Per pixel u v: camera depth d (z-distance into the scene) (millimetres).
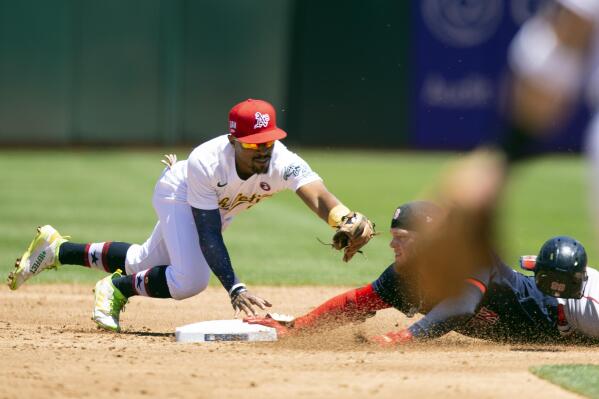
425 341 19047
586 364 16812
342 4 84250
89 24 81500
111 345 19516
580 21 7410
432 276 7000
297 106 84562
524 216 51562
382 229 46094
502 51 83375
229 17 82750
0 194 56844
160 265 22078
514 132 6793
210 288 30859
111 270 22938
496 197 6609
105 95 82375
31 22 80875
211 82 83062
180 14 82125
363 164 77750
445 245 6773
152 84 82688
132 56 82188
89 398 14203
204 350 18734
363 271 34625
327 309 20172
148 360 17406
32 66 81188
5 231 42688
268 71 83625
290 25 83750
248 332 20062
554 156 85625
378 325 23266
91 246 22922
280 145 20859
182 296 21359
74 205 52625
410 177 69312
